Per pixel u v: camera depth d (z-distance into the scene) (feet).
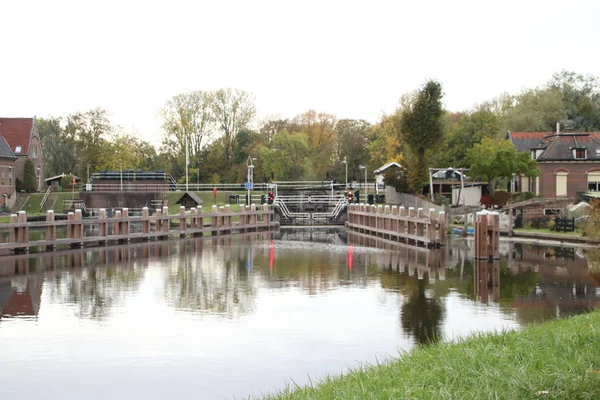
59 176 266.98
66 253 112.06
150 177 251.80
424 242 123.24
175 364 46.57
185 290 74.38
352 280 80.94
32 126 266.57
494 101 332.80
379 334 53.72
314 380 42.24
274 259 103.24
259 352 49.11
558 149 203.51
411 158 243.81
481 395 28.60
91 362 47.24
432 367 34.96
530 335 41.73
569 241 126.41
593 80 296.30
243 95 306.35
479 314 60.49
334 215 201.67
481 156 188.75
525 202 153.17
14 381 43.55
